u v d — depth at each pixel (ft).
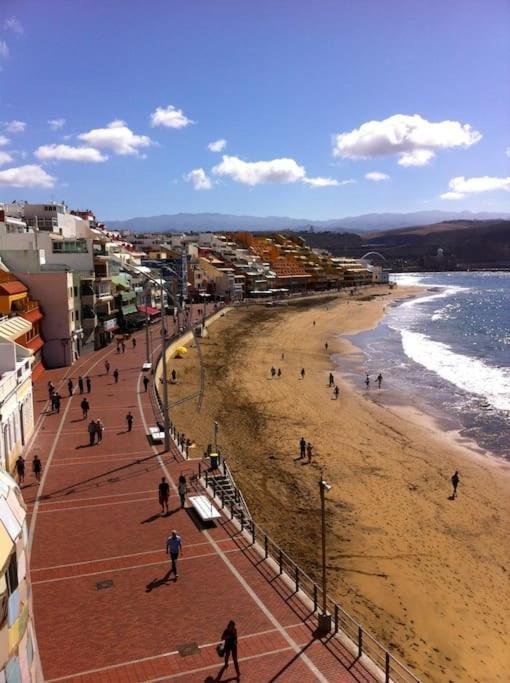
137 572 73.72
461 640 76.02
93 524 87.66
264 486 121.49
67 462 115.24
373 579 88.69
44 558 77.25
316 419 177.99
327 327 403.13
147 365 212.64
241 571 74.28
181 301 414.00
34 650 42.34
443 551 99.86
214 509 90.74
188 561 76.59
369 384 228.43
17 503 40.40
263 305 513.45
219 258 581.53
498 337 366.43
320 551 95.50
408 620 79.10
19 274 210.38
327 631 62.13
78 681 53.78
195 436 148.87
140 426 141.08
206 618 63.87
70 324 218.18
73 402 163.94
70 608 65.67
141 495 98.94
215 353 282.56
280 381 230.48
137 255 423.64
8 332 146.61
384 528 106.83
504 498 123.03
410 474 135.03
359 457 144.77
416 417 182.70
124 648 58.59
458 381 234.79
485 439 161.99
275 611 65.62
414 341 348.18
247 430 162.40
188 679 54.24
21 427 121.70
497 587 89.81
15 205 328.29
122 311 291.99
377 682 54.54
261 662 56.85
